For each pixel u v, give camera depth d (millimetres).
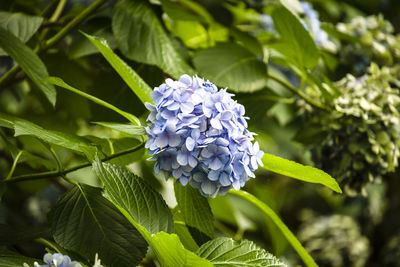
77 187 1201
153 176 1612
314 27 1789
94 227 1174
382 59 1771
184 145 1071
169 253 1086
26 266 1023
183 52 1478
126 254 1162
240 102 1623
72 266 1022
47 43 1472
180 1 1742
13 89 1890
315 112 1612
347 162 1521
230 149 1072
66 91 1642
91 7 1461
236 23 1951
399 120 1537
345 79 1614
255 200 1276
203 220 1232
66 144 1149
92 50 1491
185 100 1073
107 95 1512
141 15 1475
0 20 1393
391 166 1518
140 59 1440
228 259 1143
